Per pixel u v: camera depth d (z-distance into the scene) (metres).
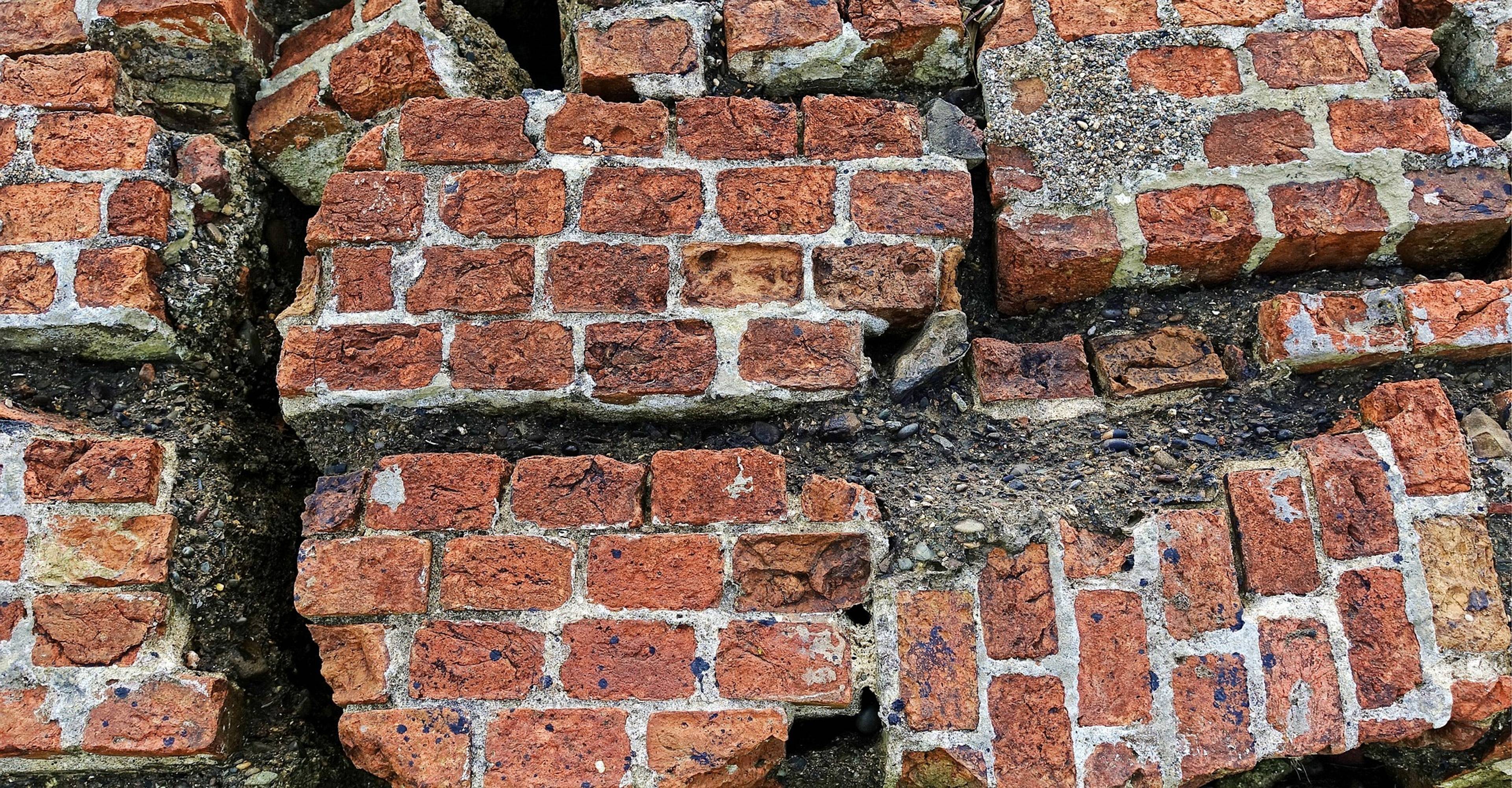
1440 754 2.06
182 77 2.32
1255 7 2.29
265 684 2.13
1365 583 2.01
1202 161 2.23
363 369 2.12
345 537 2.04
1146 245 2.21
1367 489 2.04
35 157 2.15
